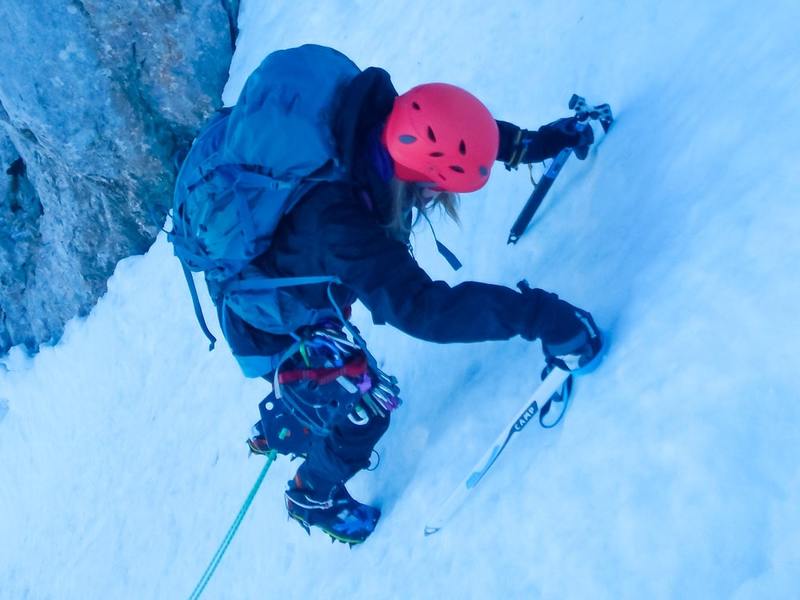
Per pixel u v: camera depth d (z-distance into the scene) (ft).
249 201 5.24
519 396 6.12
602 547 4.37
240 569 9.64
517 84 8.68
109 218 18.79
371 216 5.14
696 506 3.91
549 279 6.25
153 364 16.74
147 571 12.46
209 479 12.52
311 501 7.38
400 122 4.83
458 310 4.89
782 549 3.43
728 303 4.27
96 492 15.99
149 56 16.92
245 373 6.68
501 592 5.04
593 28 7.63
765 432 3.75
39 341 21.44
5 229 21.02
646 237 5.27
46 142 17.53
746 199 4.50
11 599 16.75
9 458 19.86
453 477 6.44
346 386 6.43
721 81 5.31
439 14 11.73
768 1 5.29
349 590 7.10
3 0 16.02
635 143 5.99
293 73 4.99
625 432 4.58
